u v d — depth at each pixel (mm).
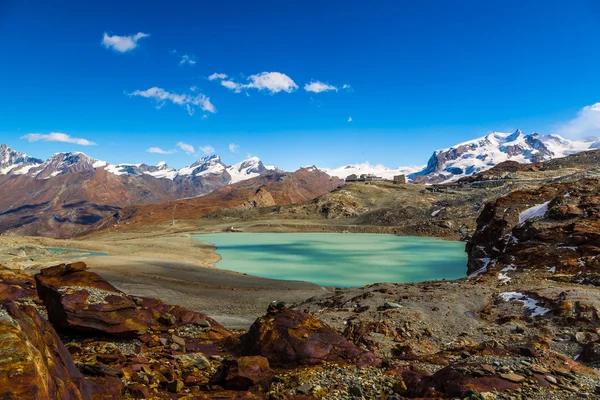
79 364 11125
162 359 13766
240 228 170875
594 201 44938
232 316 33031
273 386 11789
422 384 11320
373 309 25797
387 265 77750
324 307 30891
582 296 24266
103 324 15625
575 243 38250
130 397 9844
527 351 13828
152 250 93562
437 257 88500
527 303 25578
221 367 12430
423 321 22625
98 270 56812
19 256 72750
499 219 52719
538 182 178750
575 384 11086
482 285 33188
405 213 175750
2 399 5270
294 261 84062
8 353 6000
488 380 10930
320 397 10836
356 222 179625
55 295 16219
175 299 40594
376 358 14094
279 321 15438
